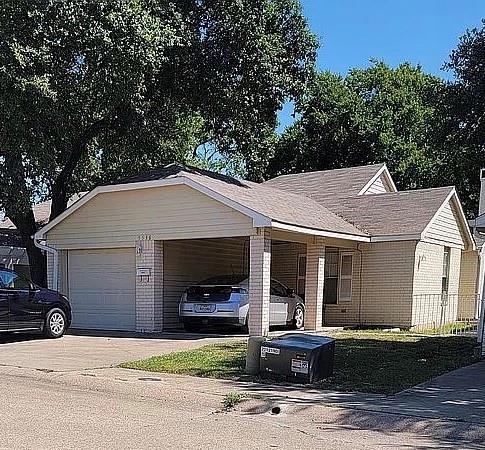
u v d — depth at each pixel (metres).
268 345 10.02
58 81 17.06
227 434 6.86
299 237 17.27
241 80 19.61
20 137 17.16
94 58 16.75
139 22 16.58
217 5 18.81
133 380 9.80
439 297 20.23
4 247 27.06
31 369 10.78
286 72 20.30
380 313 19.22
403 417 7.50
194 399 8.66
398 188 38.12
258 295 15.15
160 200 16.91
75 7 16.27
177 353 12.50
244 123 21.52
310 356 9.66
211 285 16.66
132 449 6.11
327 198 22.62
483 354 12.46
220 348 13.22
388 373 10.41
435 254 20.19
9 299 14.43
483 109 13.70
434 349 13.22
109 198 17.84
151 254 17.05
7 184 17.84
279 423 7.51
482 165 17.73
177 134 24.95
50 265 19.23
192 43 19.03
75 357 12.23
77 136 20.39
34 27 16.39
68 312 15.98
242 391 9.02
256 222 14.92
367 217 20.11
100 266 18.41
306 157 40.97
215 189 15.91
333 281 20.19
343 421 7.58
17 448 6.04
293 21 20.17
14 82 15.95
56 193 21.09
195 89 20.39
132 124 21.33
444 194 20.73
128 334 16.47
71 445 6.20
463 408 7.99
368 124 39.25
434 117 15.06
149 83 19.59
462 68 13.80
